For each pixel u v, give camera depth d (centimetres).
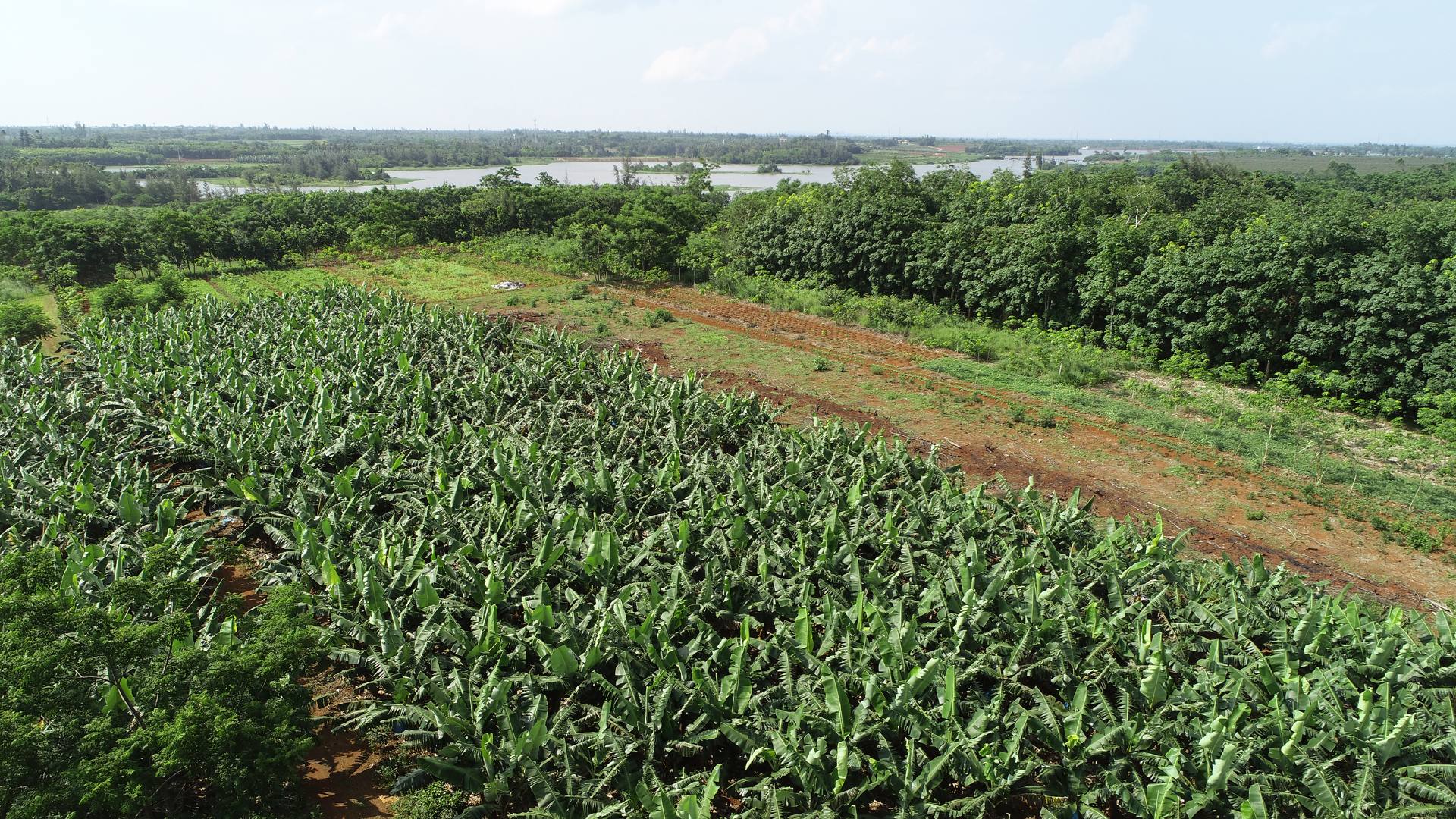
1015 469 2441
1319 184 8044
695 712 1303
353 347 3194
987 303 4116
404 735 1231
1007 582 1574
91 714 1084
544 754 1218
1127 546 1750
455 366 3030
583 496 1941
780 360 3631
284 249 6431
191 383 2720
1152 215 4328
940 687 1299
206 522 1861
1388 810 1105
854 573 1611
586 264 5859
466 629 1546
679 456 2195
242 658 1138
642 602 1514
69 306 4453
